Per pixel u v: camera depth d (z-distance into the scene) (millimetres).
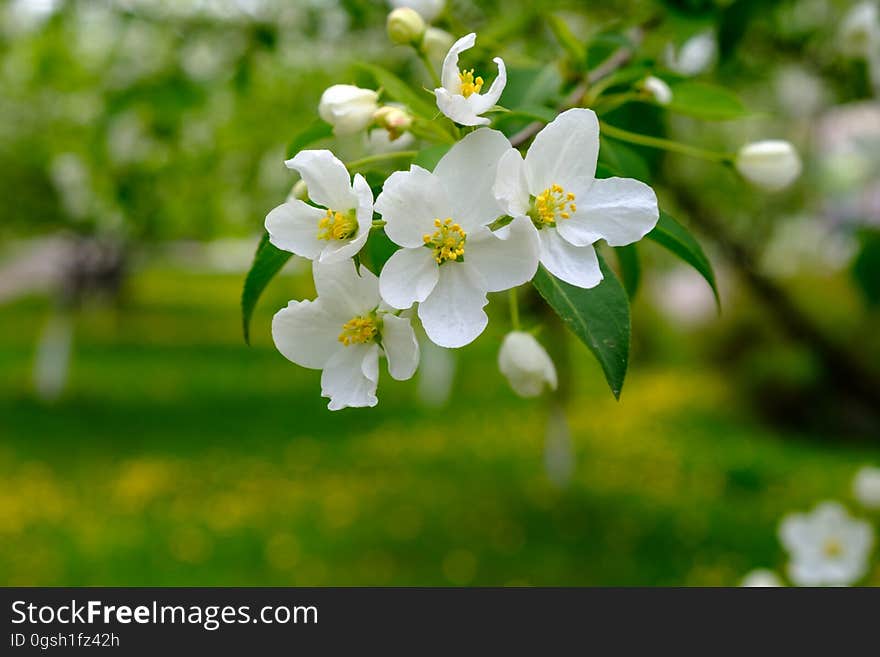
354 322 1368
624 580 7129
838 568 3268
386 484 9898
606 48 2002
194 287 31953
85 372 16719
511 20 2770
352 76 1765
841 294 10938
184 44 3854
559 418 9445
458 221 1289
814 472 10195
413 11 1899
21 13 4758
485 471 10391
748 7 2680
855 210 4707
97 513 8867
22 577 7137
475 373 16797
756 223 6105
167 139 4297
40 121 7359
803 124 5516
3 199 9477
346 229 1331
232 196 5488
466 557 7691
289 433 12297
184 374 16750
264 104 4898
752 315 12953
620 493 9492
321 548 7895
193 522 8609
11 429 12320
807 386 11875
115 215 6512
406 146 1811
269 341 21219
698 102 1982
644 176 1777
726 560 7531
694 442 11750
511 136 1609
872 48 3287
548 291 1316
